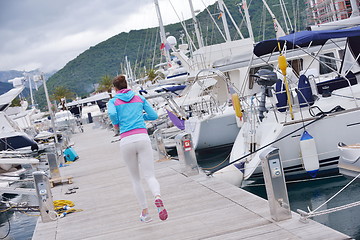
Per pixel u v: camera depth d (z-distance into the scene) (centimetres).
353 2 1440
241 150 1076
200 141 1482
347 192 831
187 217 628
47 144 3005
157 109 2373
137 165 606
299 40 991
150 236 566
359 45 1109
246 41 2228
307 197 848
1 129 2420
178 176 970
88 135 3584
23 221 1102
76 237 618
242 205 642
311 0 5303
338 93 1042
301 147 905
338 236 457
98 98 6562
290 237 477
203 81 1631
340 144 879
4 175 1856
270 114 1017
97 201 861
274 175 539
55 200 921
